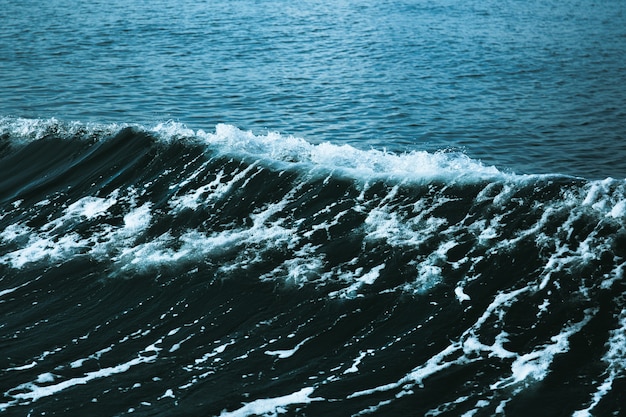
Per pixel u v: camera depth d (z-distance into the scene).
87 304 11.93
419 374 9.92
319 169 14.84
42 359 10.53
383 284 11.83
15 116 22.95
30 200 15.57
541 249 12.04
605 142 22.17
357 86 28.83
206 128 22.80
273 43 37.16
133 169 16.02
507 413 9.10
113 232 13.91
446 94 28.03
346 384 9.82
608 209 12.53
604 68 33.31
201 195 14.74
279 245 13.02
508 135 22.83
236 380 9.99
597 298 10.98
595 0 57.31
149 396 9.70
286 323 11.20
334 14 47.28
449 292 11.49
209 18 44.16
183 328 11.24
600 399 9.20
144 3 49.44
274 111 24.97
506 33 41.97
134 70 30.38
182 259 12.88
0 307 11.92
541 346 10.25
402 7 51.16
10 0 49.25
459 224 12.90
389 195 13.90
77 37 37.16
